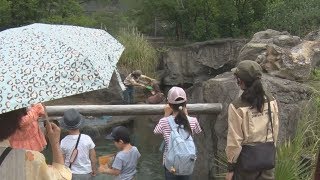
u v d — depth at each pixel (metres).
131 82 12.54
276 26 11.85
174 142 4.66
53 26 2.71
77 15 13.27
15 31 2.57
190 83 14.34
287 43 7.38
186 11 15.42
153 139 9.46
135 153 5.08
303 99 6.23
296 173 5.12
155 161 7.95
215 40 13.90
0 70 2.32
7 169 2.37
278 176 5.02
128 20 16.23
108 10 16.42
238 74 3.84
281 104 6.11
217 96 6.78
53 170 2.58
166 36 16.78
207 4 14.90
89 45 2.64
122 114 6.94
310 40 8.06
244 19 14.52
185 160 4.63
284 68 6.62
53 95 2.24
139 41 14.74
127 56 14.28
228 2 14.20
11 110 2.23
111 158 5.23
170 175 4.75
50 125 2.71
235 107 3.83
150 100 12.13
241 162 3.88
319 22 10.91
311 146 5.57
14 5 12.43
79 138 4.91
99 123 10.07
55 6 13.28
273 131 3.91
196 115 7.12
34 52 2.39
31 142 2.66
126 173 5.04
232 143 3.82
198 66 14.11
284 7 11.91
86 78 2.32
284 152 5.27
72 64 2.35
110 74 2.54
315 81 6.84
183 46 14.47
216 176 6.38
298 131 5.69
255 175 3.88
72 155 4.87
